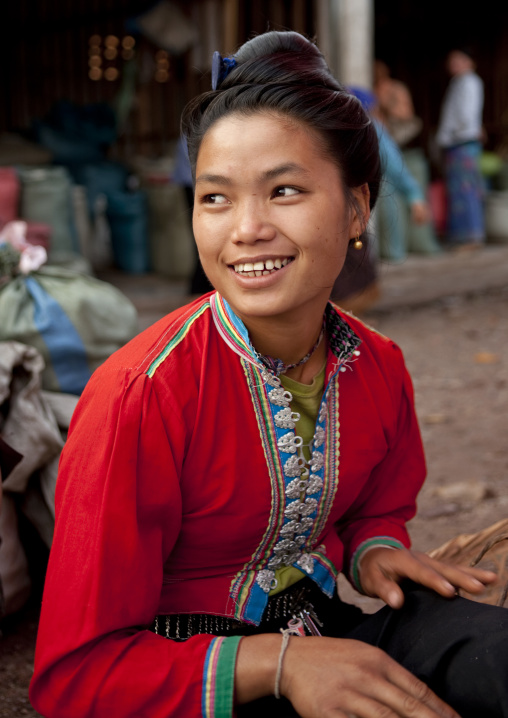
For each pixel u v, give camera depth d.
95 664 1.20
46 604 1.24
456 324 5.97
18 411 2.18
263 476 1.28
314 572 1.41
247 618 1.34
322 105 1.17
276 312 1.20
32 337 2.58
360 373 1.40
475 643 1.19
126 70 8.10
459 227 8.35
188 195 5.73
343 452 1.37
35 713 1.90
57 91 8.96
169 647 1.21
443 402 4.30
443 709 1.14
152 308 5.97
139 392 1.21
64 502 1.24
